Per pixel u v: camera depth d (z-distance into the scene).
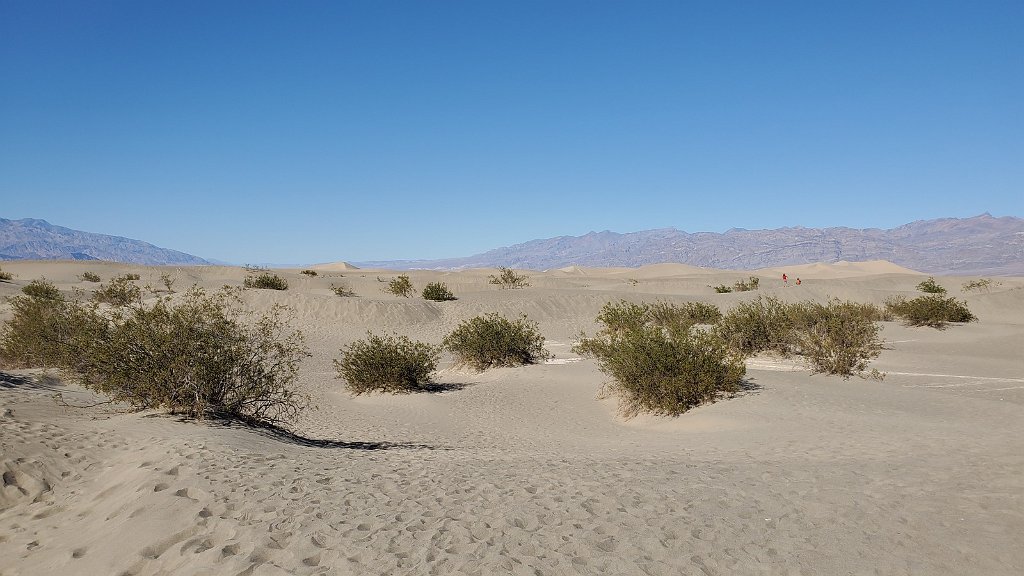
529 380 19.77
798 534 4.83
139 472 6.95
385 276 77.25
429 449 10.52
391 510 5.71
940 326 29.73
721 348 14.23
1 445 7.60
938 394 13.58
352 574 4.26
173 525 5.35
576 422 14.14
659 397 13.80
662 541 4.76
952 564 4.17
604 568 4.30
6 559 5.24
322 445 10.76
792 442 9.20
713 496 5.94
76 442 8.48
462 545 4.76
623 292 44.84
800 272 143.50
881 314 34.53
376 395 19.12
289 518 5.45
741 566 4.29
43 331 15.25
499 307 37.81
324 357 26.30
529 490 6.42
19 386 12.73
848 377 16.25
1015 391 14.55
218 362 11.09
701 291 58.91
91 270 64.44
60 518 6.19
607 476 7.03
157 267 69.69
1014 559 4.19
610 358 15.22
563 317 38.28
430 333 33.00
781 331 21.16
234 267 70.62
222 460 7.47
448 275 84.50
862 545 4.55
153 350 10.88
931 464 6.87
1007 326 28.92
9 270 63.53
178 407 11.03
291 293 35.91
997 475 6.18
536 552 4.61
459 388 19.81
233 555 4.64
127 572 4.58
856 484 6.12
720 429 11.38
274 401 12.34
